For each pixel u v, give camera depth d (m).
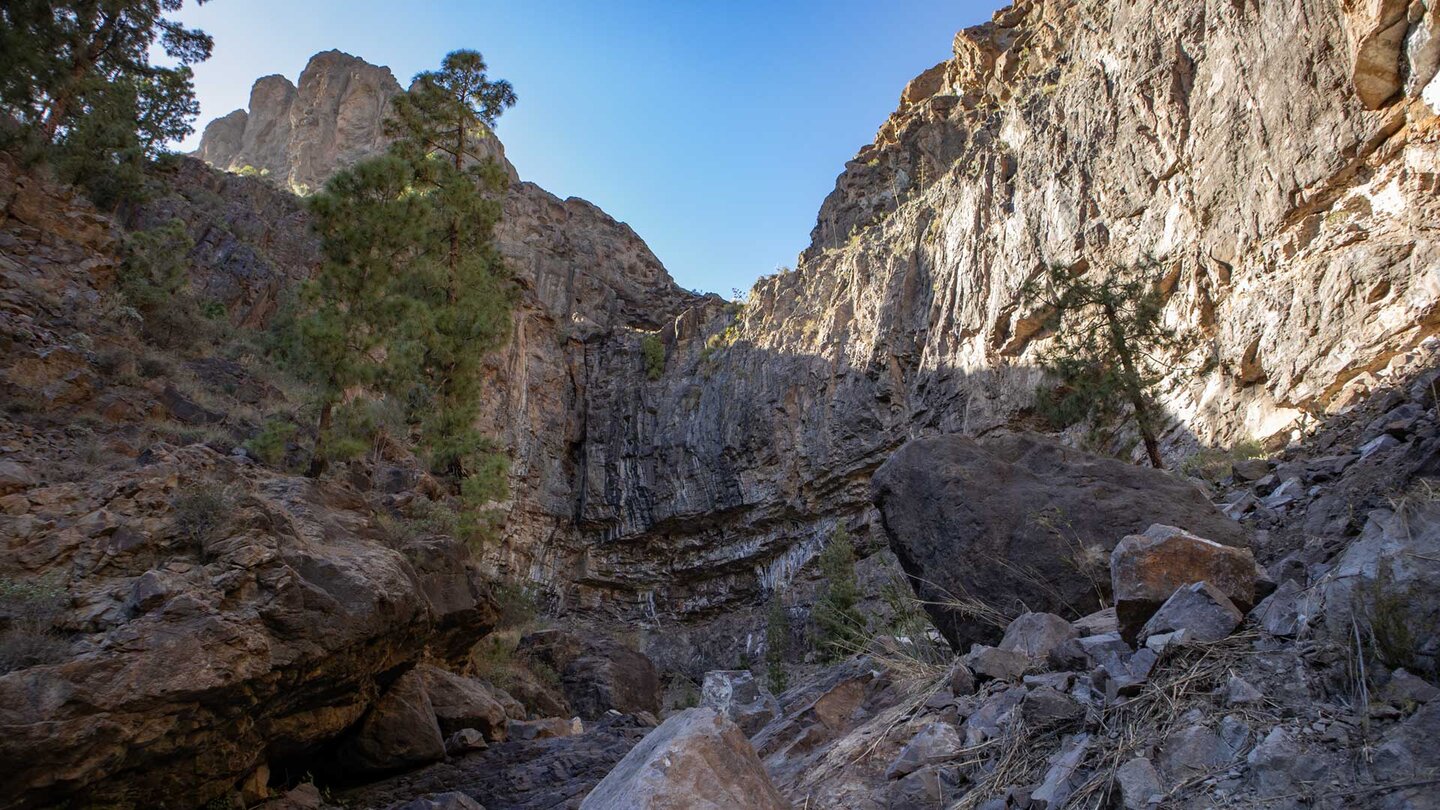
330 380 14.77
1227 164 28.05
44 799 6.81
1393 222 21.98
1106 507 6.71
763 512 51.84
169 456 10.54
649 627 53.69
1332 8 24.89
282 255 44.84
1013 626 5.52
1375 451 6.72
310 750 10.17
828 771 4.67
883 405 46.97
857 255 53.62
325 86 95.38
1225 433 24.48
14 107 23.31
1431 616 3.31
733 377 56.94
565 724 14.48
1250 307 25.19
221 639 7.95
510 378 57.59
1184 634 4.13
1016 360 38.59
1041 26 59.62
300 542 9.93
